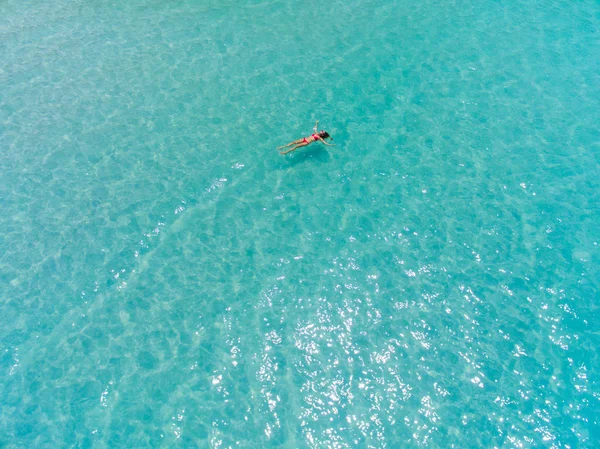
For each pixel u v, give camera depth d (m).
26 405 11.45
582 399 11.34
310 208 15.37
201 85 19.39
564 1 24.00
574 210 15.20
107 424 11.13
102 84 19.52
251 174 16.28
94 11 23.41
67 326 12.88
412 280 13.66
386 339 12.51
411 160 16.66
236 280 13.74
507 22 22.48
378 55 20.67
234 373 11.95
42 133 17.67
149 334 12.67
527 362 11.98
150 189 15.94
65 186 16.06
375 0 24.02
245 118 18.06
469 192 15.73
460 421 11.09
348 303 13.23
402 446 10.75
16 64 20.47
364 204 15.46
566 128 17.67
